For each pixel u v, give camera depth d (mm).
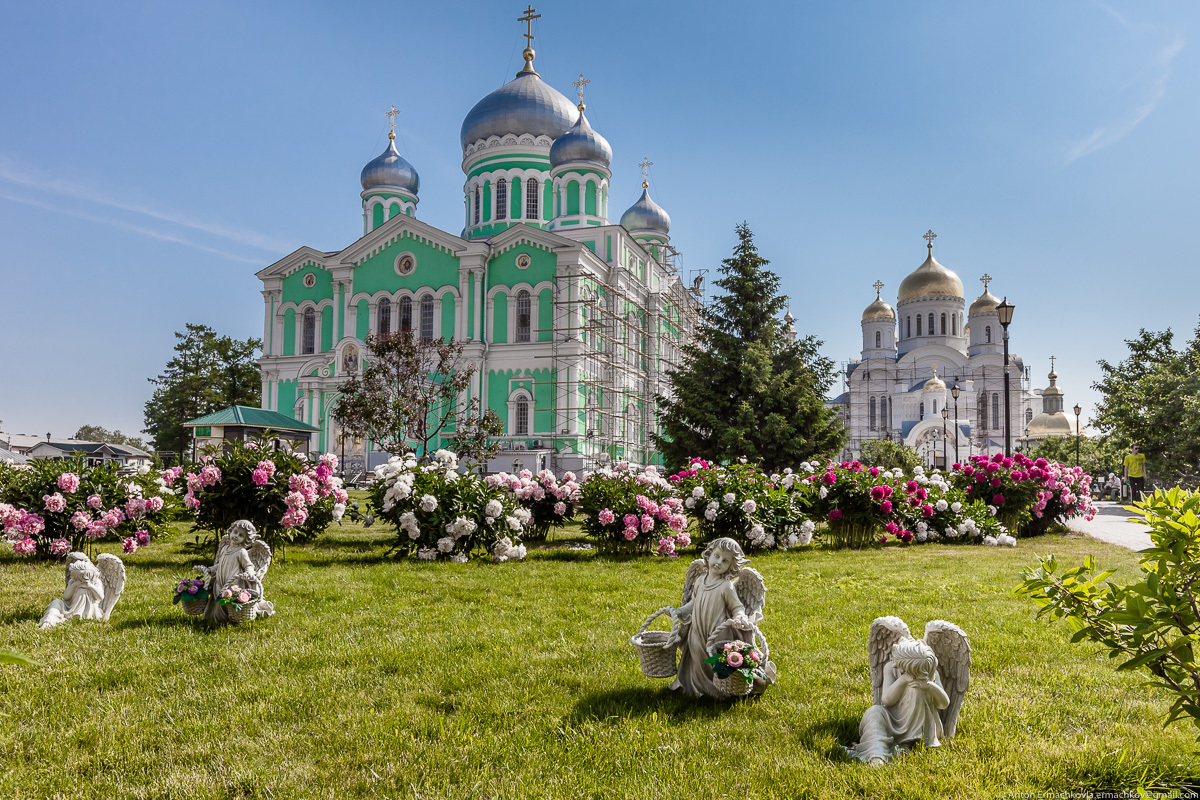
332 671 6598
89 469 13633
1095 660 7031
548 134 57062
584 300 46969
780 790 4422
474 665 6793
